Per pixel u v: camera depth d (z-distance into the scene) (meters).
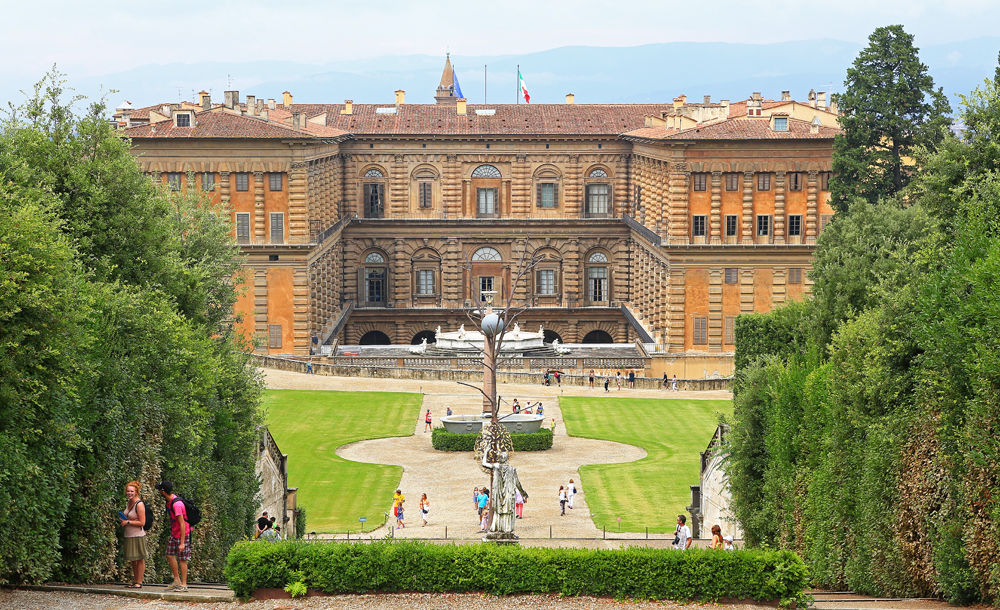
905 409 44.03
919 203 55.88
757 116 133.38
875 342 47.22
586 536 65.62
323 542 36.97
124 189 56.72
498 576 35.78
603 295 161.62
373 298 161.25
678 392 120.81
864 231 73.25
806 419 51.47
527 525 69.75
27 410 35.53
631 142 157.38
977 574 37.12
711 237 130.62
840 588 46.31
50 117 56.44
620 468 87.00
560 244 159.75
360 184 158.75
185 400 47.03
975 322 40.12
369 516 73.25
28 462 34.88
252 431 55.81
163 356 46.91
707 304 131.50
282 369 126.12
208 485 46.81
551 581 35.69
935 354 42.16
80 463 38.31
